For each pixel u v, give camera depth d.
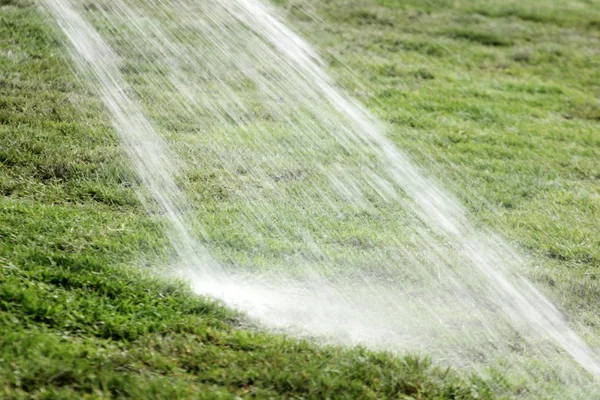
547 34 16.03
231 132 9.20
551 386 5.34
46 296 5.43
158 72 10.79
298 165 8.57
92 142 8.33
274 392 4.82
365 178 8.52
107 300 5.54
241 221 7.20
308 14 14.65
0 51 10.44
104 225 6.71
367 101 11.07
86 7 12.69
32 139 8.05
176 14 13.02
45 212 6.75
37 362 4.70
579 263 7.29
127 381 4.70
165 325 5.35
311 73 11.77
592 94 13.03
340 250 6.91
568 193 8.88
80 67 10.46
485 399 5.05
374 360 5.26
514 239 7.59
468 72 13.30
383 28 14.84
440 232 7.55
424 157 9.40
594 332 6.16
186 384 4.75
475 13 16.81
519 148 10.20
